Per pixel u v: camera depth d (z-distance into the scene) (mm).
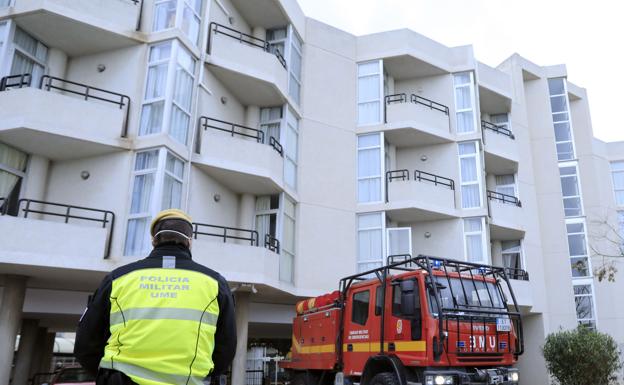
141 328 2959
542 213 24547
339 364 11305
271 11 18500
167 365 2910
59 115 12781
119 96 14219
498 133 23062
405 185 19297
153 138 13516
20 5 13344
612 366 15914
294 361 13484
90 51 14852
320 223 18219
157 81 14188
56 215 12625
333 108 19844
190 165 14547
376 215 19078
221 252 13891
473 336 9508
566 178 27172
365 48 21203
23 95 12539
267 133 18125
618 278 26016
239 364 15047
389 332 9992
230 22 17938
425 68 21844
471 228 20297
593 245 26078
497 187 24203
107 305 3105
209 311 3141
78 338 3111
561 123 27781
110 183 13492
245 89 17328
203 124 15156
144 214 13047
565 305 22969
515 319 10867
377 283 10672
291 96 18562
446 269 10203
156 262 3227
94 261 12211
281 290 15680
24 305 13914
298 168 18406
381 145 19750
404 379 9359
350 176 19453
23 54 13773
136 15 14484
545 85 26422
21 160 13570
